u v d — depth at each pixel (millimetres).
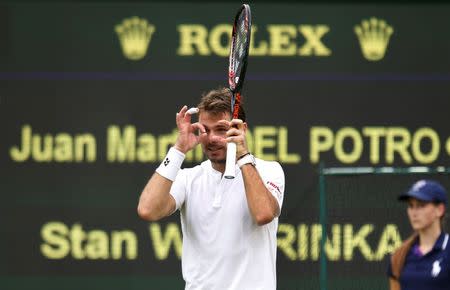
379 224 26938
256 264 20453
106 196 34062
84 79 34156
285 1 34375
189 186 20797
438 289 20484
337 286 27484
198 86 34219
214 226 20484
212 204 20531
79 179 34062
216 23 34312
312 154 34062
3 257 33906
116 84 34219
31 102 34094
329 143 34094
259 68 34188
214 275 20453
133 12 34312
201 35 34281
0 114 34062
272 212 20219
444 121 34281
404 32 34406
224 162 20641
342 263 27422
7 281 33875
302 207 29719
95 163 34125
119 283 33969
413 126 34250
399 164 34156
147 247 34000
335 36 34344
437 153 34219
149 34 34250
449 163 34188
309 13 34375
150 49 34250
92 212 34062
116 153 34156
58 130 34094
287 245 30250
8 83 34094
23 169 34062
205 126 20828
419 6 34438
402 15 34438
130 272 34000
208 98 20875
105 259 33969
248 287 20359
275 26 34312
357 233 27078
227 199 20500
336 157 34094
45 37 34219
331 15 34375
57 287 33906
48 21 34250
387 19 34438
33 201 34000
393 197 26859
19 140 34062
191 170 21000
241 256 20422
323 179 26500
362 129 34188
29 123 34094
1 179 33969
